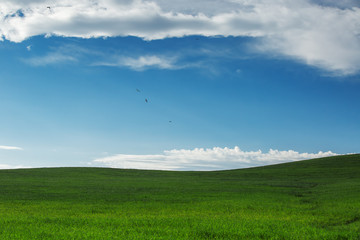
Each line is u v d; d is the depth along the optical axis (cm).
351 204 3153
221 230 1866
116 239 1655
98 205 3291
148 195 4153
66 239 1647
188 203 3453
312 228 1958
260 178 6862
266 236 1780
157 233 1833
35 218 2334
